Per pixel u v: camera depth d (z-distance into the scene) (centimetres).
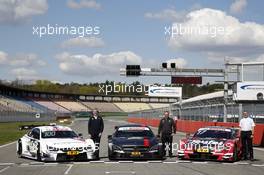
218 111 5347
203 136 2686
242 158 2723
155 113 10012
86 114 18412
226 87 5900
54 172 2031
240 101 3906
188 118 7106
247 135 2609
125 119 16738
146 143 2556
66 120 12750
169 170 2097
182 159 2656
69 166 2277
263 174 1964
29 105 15650
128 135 2708
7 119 10662
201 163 2431
